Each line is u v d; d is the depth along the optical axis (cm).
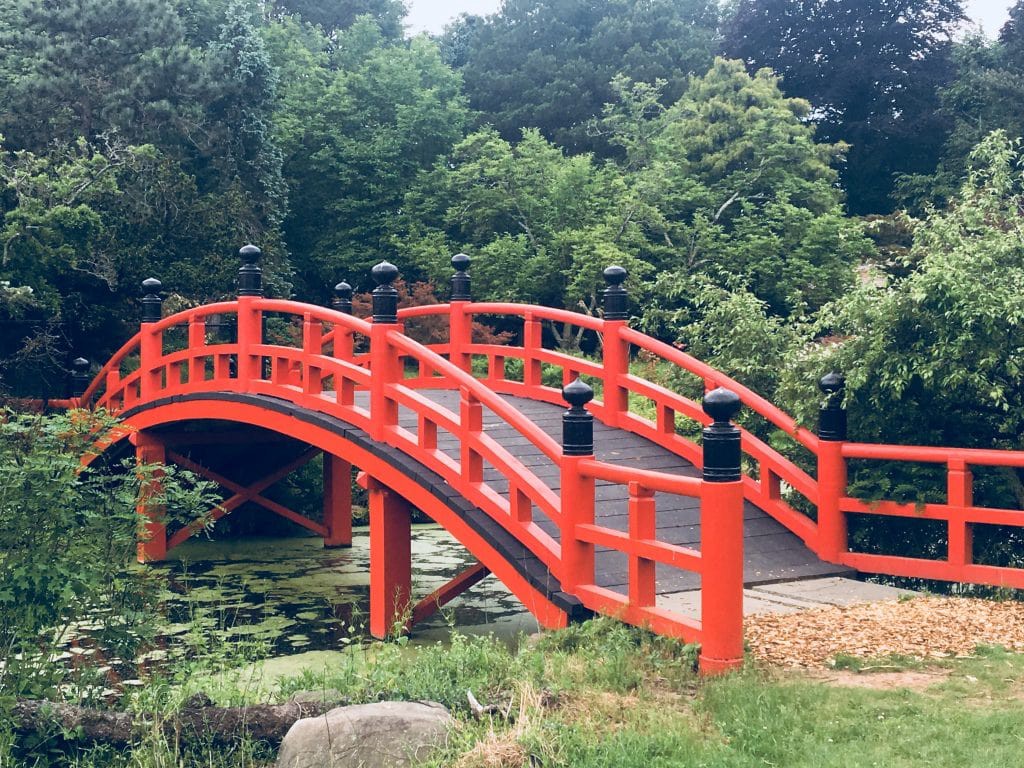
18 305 1689
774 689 477
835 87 3206
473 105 3522
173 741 452
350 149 2648
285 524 1611
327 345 2045
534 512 773
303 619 959
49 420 575
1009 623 609
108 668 623
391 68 2869
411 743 414
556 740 417
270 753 449
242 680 623
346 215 2686
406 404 835
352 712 428
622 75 2989
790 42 3369
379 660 542
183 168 2228
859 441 816
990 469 795
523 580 695
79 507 569
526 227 2411
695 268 2256
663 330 2256
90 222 1722
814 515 850
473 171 2516
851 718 444
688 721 449
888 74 3189
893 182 3231
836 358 800
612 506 781
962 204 868
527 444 888
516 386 1068
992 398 743
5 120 1928
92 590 555
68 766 457
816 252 2233
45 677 534
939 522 815
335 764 410
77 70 2039
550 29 3628
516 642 825
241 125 2253
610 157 3038
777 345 985
